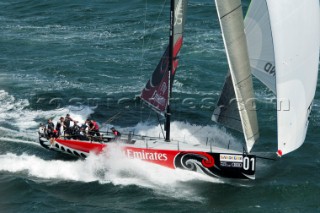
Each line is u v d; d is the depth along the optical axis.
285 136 91.69
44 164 101.50
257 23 90.62
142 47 162.12
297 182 96.25
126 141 101.50
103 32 174.00
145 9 188.50
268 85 92.31
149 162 98.50
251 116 94.12
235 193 93.19
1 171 99.38
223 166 96.00
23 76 142.50
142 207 89.31
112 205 90.00
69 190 94.38
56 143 102.50
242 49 91.19
